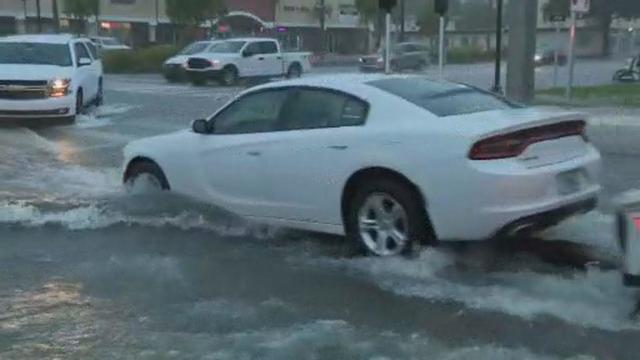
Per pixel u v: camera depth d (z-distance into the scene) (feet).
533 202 23.53
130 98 90.17
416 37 241.55
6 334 20.27
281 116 28.07
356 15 262.26
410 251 24.80
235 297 22.85
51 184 39.32
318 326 20.45
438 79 28.84
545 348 18.78
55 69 63.62
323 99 27.20
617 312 20.90
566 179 24.52
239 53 120.98
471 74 141.69
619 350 18.62
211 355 18.74
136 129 61.11
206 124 29.94
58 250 27.81
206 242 28.66
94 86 72.79
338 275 24.63
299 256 26.78
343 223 26.30
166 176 31.22
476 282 23.58
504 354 18.44
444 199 23.84
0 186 38.81
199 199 30.27
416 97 25.95
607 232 28.37
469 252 25.35
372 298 22.50
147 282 24.32
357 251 26.68
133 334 20.16
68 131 60.23
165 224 31.01
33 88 61.62
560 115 24.90
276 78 128.16
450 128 23.93
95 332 20.34
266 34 246.27
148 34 238.07
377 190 25.21
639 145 50.78
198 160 29.94
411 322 20.61
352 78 27.76
